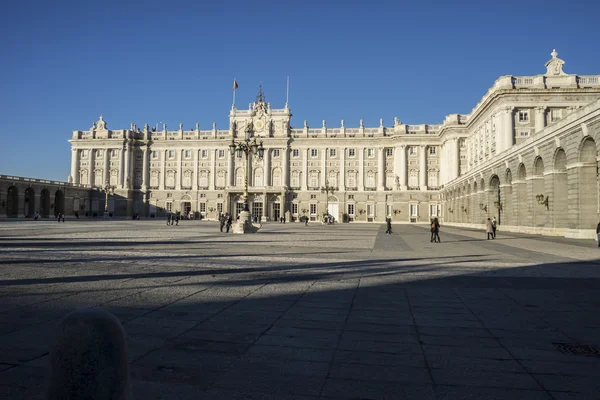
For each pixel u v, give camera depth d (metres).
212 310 8.97
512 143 61.12
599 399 4.86
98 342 3.08
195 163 103.88
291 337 7.16
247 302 9.79
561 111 60.88
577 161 32.97
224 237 34.53
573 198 33.62
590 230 32.66
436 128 95.06
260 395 4.90
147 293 10.62
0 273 13.52
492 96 63.28
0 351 6.29
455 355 6.36
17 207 82.06
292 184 101.00
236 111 103.12
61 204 94.25
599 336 7.37
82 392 2.99
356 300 10.17
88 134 105.38
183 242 28.02
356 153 99.50
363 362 6.02
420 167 94.62
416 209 94.06
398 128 95.06
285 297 10.41
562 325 8.07
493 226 35.31
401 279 13.41
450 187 79.69
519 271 15.41
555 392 5.05
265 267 15.83
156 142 104.94
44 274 13.41
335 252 22.48
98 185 104.44
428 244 29.42
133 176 105.44
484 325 8.05
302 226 68.00
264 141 100.69
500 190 50.53
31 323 7.75
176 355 6.22
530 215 41.59
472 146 79.94
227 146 102.69
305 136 100.62
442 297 10.62
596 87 59.59
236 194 101.75
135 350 6.42
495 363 6.02
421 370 5.74
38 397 4.78
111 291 10.81
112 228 47.06
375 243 30.17
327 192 98.06
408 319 8.45
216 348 6.56
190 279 12.87
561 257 20.34
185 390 5.01
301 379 5.39
